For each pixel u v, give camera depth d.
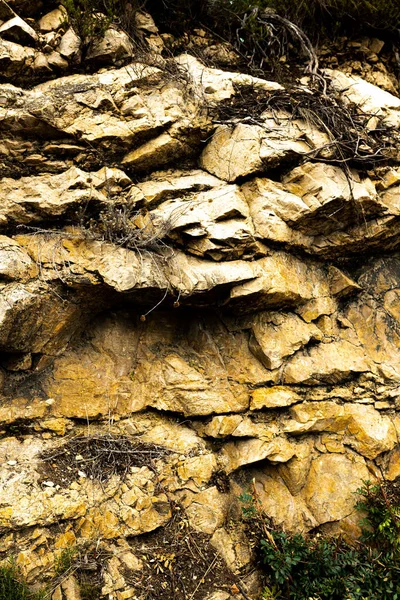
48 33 3.40
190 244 3.14
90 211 3.14
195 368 3.23
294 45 4.00
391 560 2.81
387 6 3.97
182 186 3.26
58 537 2.68
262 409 3.15
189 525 2.87
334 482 3.08
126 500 2.83
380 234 3.44
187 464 2.99
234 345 3.27
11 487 2.72
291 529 2.98
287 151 3.28
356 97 3.76
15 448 2.88
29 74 3.32
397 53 4.18
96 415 3.05
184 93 3.37
